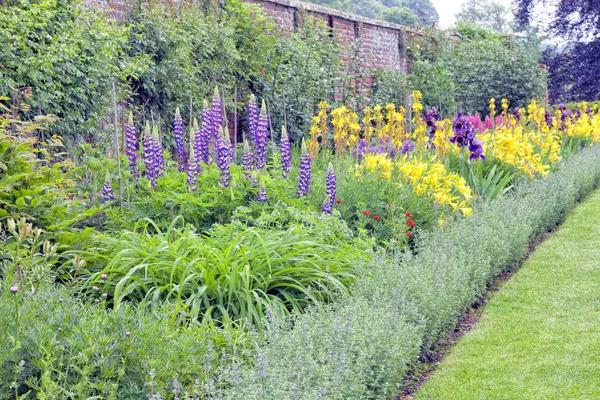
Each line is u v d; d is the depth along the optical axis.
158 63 10.32
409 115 15.52
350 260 5.29
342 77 14.16
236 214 5.60
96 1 9.87
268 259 4.66
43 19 8.16
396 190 7.16
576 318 5.50
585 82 27.86
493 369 4.57
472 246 6.10
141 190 6.62
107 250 5.05
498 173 9.09
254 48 12.35
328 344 3.68
